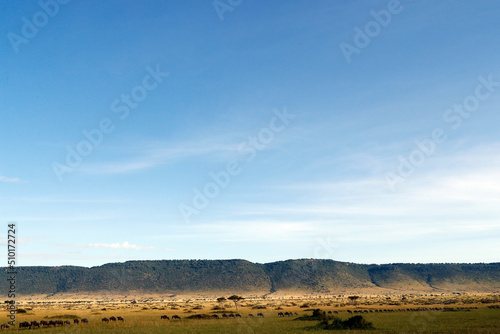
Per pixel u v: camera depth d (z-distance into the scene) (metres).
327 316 73.81
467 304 125.69
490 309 95.12
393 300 188.00
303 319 72.25
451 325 55.44
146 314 90.94
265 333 50.19
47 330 53.38
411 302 153.00
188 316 80.69
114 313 95.31
